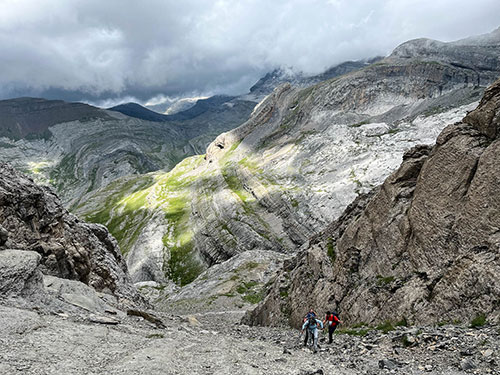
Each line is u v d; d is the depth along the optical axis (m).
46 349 14.91
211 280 109.25
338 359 17.19
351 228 40.53
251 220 165.88
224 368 14.49
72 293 28.83
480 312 19.14
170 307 94.00
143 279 171.75
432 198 28.73
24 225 35.88
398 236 31.48
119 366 13.94
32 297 22.59
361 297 30.75
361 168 157.12
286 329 37.44
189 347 18.23
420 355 16.47
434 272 25.25
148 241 194.50
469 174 26.17
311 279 42.38
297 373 14.19
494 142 25.28
